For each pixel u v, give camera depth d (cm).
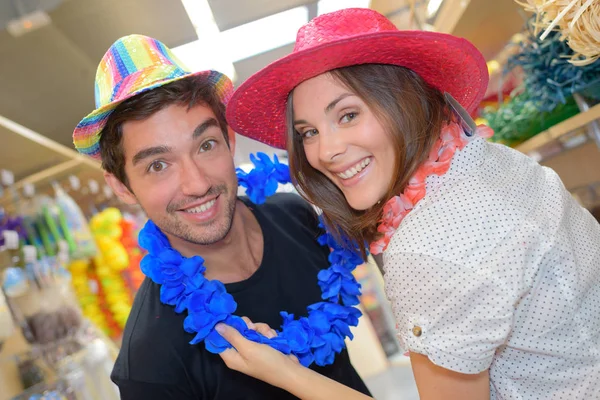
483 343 89
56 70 291
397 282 97
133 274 359
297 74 111
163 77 122
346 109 110
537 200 101
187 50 313
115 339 330
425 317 94
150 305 134
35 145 246
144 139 123
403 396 358
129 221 381
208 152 128
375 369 427
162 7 253
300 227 162
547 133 154
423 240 94
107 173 138
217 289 130
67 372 219
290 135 126
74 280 312
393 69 111
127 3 239
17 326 215
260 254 149
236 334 120
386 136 108
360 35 100
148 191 128
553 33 148
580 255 99
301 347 127
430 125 109
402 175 106
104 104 127
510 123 177
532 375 99
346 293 147
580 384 96
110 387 246
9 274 216
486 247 91
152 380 124
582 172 177
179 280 128
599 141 150
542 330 94
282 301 143
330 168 114
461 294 90
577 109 157
